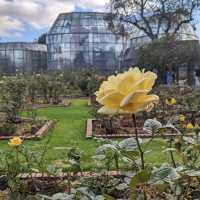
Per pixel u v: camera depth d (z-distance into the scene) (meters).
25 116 10.30
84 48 40.31
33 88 14.16
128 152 1.68
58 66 40.72
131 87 1.25
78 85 20.86
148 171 1.38
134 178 1.38
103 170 3.03
